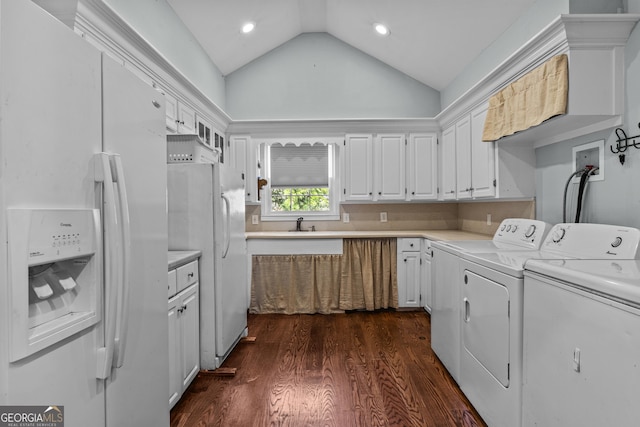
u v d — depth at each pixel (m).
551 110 1.86
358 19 3.40
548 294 1.27
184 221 2.21
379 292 3.53
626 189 1.77
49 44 0.81
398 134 3.76
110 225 0.97
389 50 3.67
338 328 3.06
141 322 1.21
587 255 1.65
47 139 0.80
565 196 2.06
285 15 3.48
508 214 2.89
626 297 0.93
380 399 1.92
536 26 2.23
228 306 2.37
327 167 4.09
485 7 2.48
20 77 0.73
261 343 2.73
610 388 0.99
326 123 3.74
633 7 1.80
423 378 2.15
